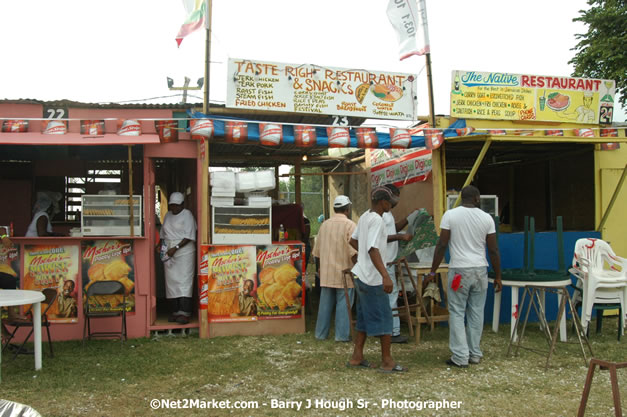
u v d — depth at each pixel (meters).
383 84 7.10
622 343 6.30
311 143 6.73
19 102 6.33
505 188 10.66
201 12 6.51
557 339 6.42
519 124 7.69
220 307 6.59
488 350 5.98
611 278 6.38
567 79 7.77
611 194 8.05
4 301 4.69
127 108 6.57
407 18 7.27
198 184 6.64
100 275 6.42
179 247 6.81
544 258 7.71
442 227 5.36
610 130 7.89
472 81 7.44
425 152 7.75
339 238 6.45
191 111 6.64
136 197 6.54
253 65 6.62
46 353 5.79
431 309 6.64
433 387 4.74
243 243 6.66
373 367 5.32
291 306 6.79
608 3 13.48
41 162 8.59
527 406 4.29
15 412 2.49
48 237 6.29
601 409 4.20
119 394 4.57
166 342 6.31
